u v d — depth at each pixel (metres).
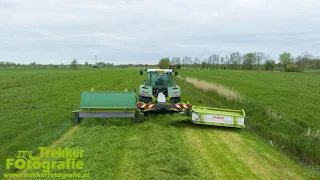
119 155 7.55
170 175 6.31
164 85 13.57
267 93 22.98
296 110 15.59
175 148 8.22
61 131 9.62
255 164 7.45
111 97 10.73
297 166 7.62
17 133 9.55
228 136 9.98
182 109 11.67
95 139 8.77
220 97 19.83
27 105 14.99
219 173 6.73
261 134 11.18
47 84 28.20
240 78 42.88
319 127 11.66
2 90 22.25
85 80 34.78
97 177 6.19
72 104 15.50
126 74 52.22
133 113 10.66
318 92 24.20
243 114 10.91
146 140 8.87
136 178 6.21
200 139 9.43
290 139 10.09
